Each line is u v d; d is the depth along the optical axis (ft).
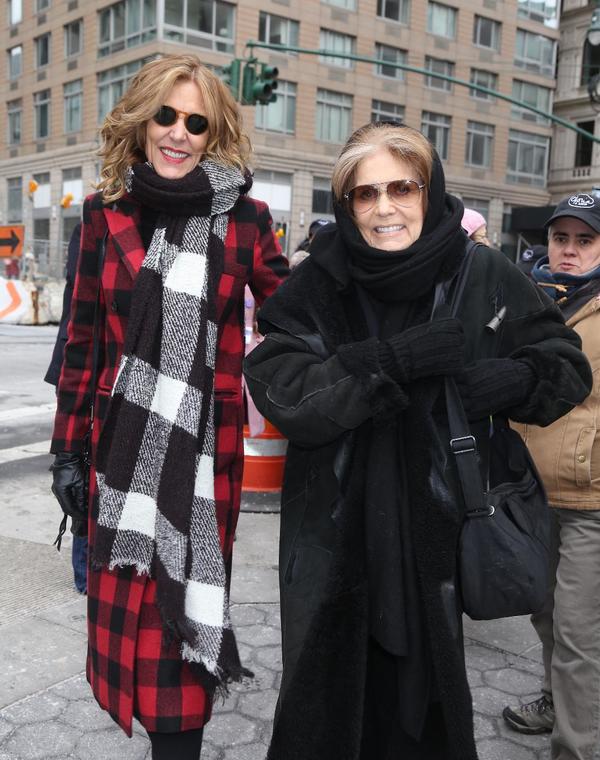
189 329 5.99
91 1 115.34
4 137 141.18
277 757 5.35
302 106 115.96
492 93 52.85
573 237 8.14
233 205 6.37
